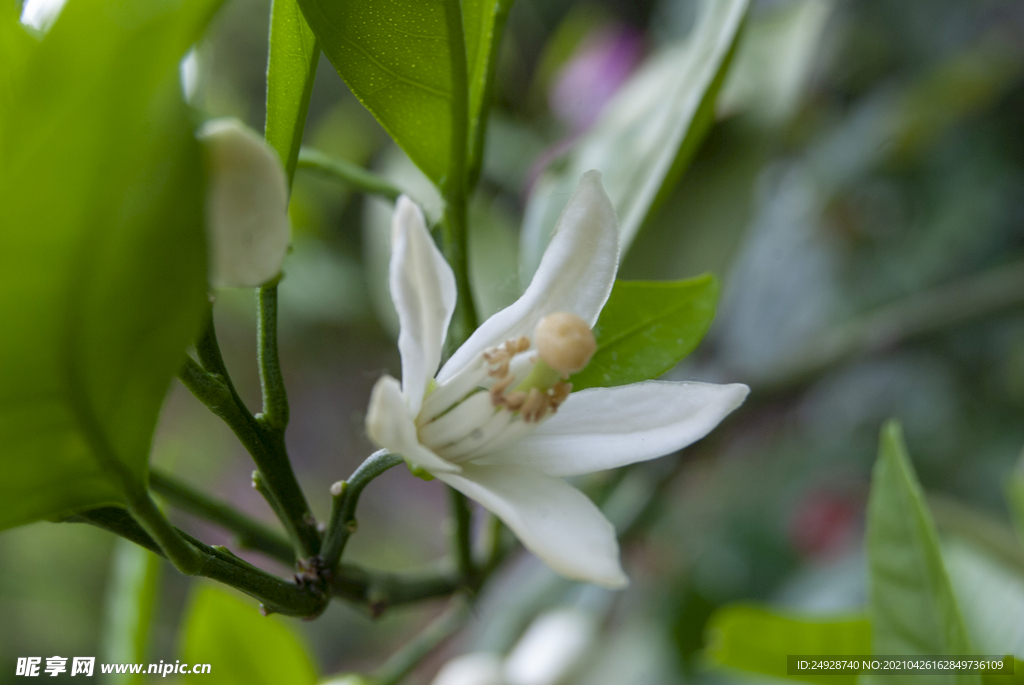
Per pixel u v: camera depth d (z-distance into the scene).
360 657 0.63
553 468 0.20
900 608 0.23
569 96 0.47
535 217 0.29
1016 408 0.53
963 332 0.55
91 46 0.16
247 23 0.56
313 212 0.50
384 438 0.19
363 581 0.22
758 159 0.34
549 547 0.19
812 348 0.43
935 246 0.54
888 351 0.42
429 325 0.19
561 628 0.39
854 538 0.50
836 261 0.55
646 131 0.28
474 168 0.22
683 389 0.20
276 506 0.21
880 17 0.54
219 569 0.19
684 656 0.46
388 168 0.40
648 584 0.49
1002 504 0.50
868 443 0.55
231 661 0.25
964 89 0.49
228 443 0.65
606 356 0.22
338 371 0.61
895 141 0.52
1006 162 0.53
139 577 0.25
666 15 0.48
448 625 0.25
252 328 0.57
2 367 0.17
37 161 0.16
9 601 0.64
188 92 0.22
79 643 0.64
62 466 0.18
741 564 0.51
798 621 0.24
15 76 0.18
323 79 0.60
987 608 0.25
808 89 0.53
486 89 0.22
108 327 0.17
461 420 0.20
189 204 0.17
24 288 0.17
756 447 0.57
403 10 0.20
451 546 0.24
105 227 0.17
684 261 0.33
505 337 0.20
